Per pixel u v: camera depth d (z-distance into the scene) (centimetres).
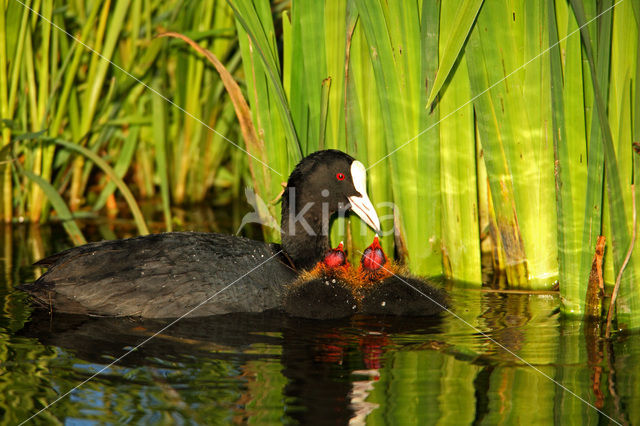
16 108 1463
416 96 1027
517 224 1047
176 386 697
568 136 877
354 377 719
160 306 930
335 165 1073
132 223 1520
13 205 1545
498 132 1011
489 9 955
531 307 962
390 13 995
